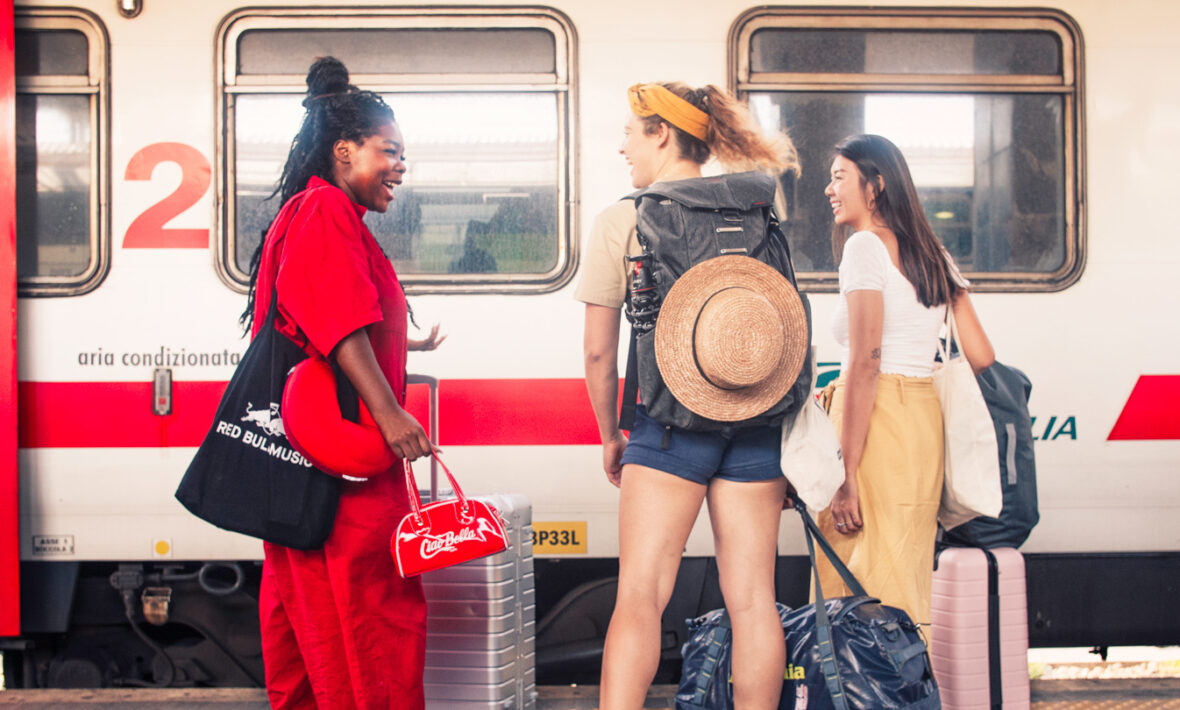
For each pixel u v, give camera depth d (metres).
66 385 3.73
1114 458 3.78
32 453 3.73
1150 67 3.79
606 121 3.75
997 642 3.16
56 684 3.97
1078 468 3.78
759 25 3.76
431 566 2.38
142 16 3.74
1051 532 3.77
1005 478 3.28
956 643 3.15
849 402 2.85
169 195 3.73
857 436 2.84
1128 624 3.85
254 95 3.75
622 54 3.75
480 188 3.75
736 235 2.41
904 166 2.95
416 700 2.54
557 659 3.91
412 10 3.74
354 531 2.46
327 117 2.64
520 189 3.75
